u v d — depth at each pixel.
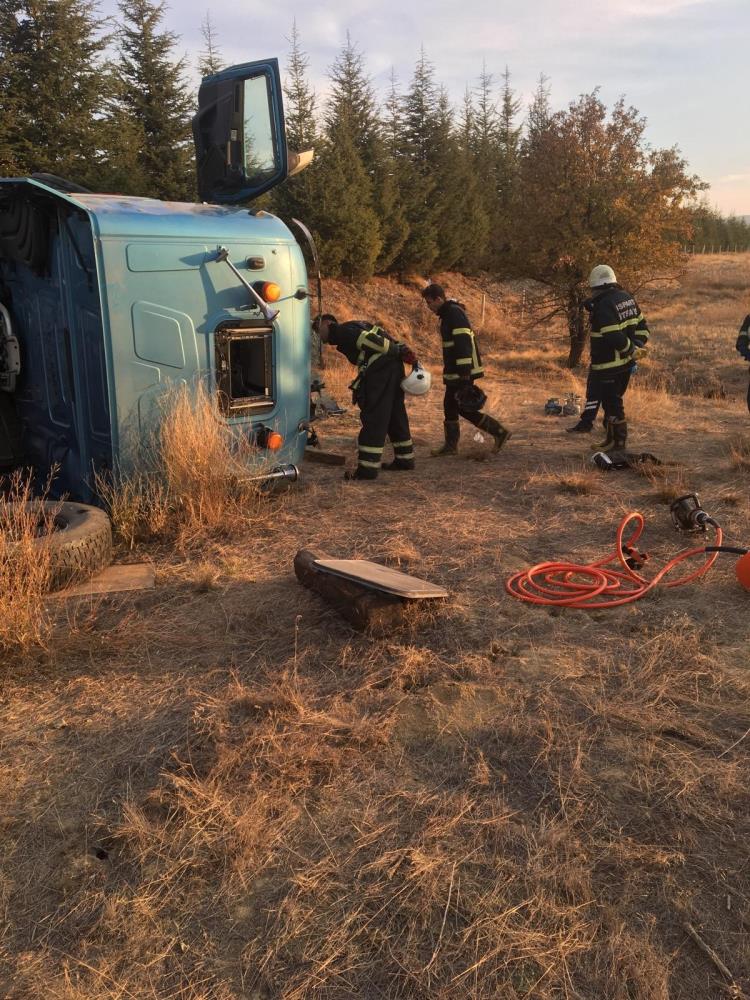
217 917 2.14
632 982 1.92
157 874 2.29
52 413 5.87
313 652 3.64
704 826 2.44
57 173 17.88
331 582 4.05
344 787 2.67
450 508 5.93
